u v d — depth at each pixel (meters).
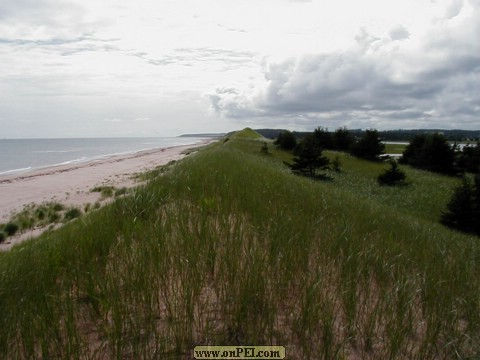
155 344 2.56
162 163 44.53
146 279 3.21
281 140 45.09
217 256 3.88
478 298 3.69
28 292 2.96
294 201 7.66
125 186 19.67
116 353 2.43
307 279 3.51
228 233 4.44
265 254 3.90
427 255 5.28
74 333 2.46
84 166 42.28
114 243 4.19
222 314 2.95
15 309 2.69
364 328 2.92
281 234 4.55
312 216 6.27
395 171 25.91
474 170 29.03
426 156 31.89
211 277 3.60
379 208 11.11
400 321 2.96
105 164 45.22
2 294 2.90
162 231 4.43
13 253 4.45
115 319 2.63
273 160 35.78
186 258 3.70
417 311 3.34
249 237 4.29
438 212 18.83
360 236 5.54
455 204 15.10
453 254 5.66
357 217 7.34
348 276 3.63
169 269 3.61
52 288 3.11
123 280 3.22
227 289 3.23
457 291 3.82
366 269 3.94
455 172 30.36
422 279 3.90
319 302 3.06
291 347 2.68
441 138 31.30
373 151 36.94
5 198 19.00
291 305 3.19
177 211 5.77
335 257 4.30
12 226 11.05
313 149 27.42
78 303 3.05
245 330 2.75
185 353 2.53
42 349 2.35
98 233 4.56
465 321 3.44
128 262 3.58
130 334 2.61
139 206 6.02
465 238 10.57
